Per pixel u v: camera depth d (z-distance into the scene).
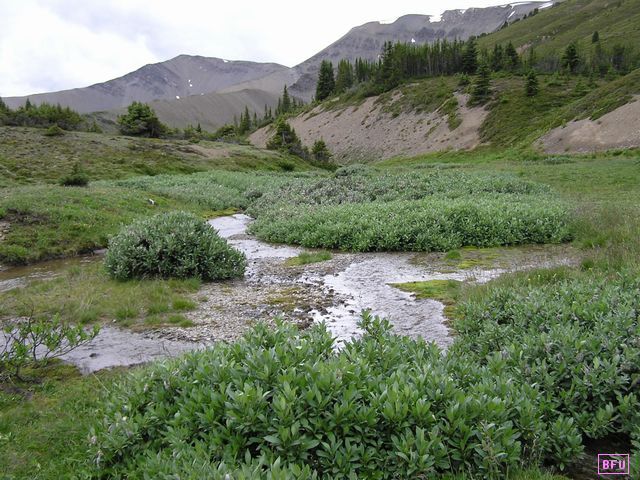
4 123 67.12
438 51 143.88
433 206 17.50
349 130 125.44
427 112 109.62
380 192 25.05
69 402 5.52
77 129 75.69
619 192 23.72
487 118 90.81
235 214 28.70
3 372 6.26
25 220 19.23
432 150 91.31
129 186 35.03
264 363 4.14
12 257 16.28
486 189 23.53
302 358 4.34
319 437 3.49
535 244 14.38
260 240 18.64
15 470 4.22
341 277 11.80
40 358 7.07
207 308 9.61
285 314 9.05
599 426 4.01
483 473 3.47
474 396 3.86
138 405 4.37
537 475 3.52
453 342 6.50
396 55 146.12
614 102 59.00
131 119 84.69
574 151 54.56
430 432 3.42
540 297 6.47
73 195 23.56
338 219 17.53
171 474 3.19
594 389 4.26
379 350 4.70
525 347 4.95
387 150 104.25
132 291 10.60
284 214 21.16
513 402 3.94
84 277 12.66
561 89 93.81
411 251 14.39
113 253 12.14
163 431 3.96
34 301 10.24
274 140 96.25
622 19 173.12
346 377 3.96
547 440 3.84
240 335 7.96
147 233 12.41
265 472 3.18
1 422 5.00
